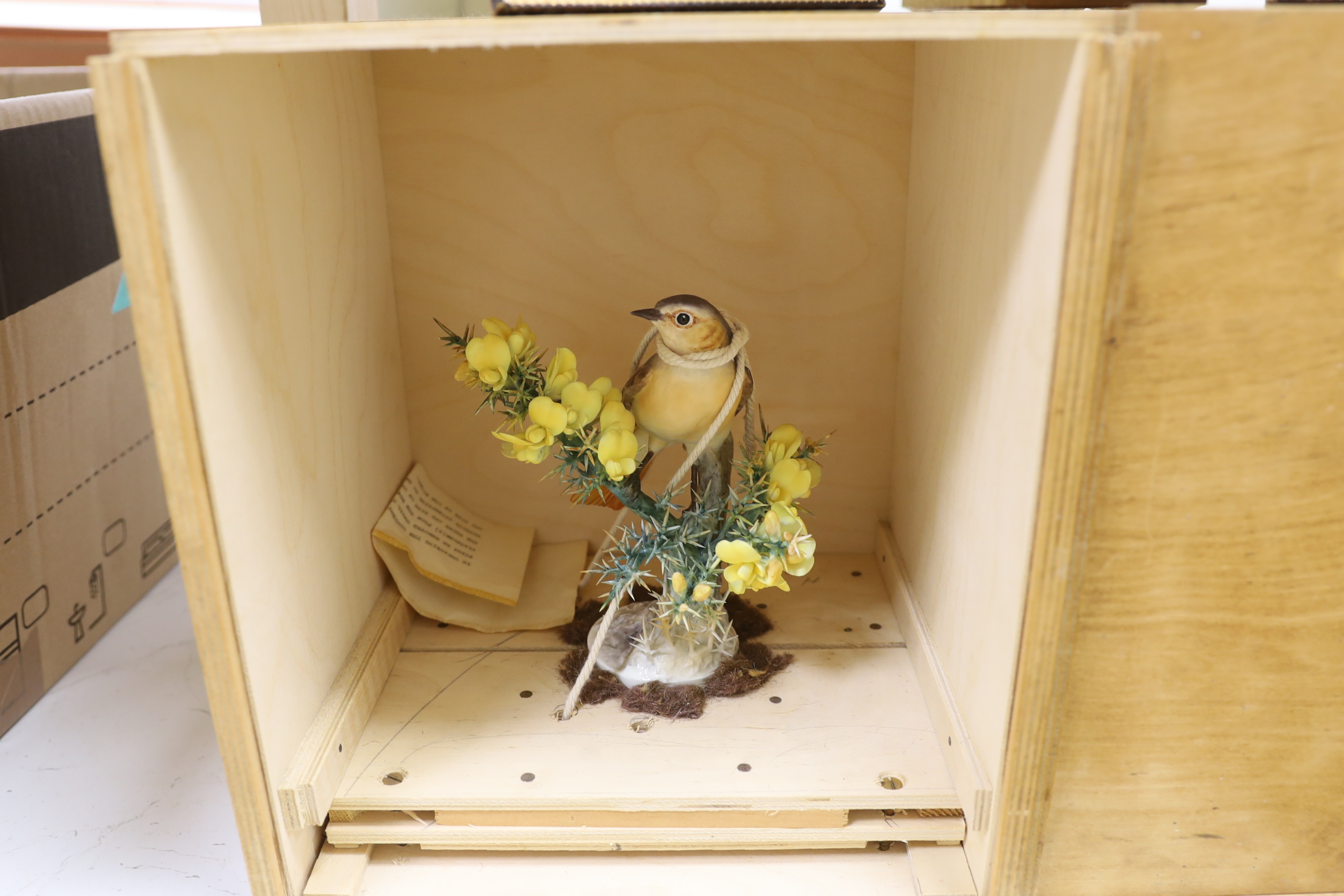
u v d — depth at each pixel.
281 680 0.74
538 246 0.99
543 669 0.94
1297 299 0.59
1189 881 0.74
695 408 0.82
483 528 1.09
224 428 0.65
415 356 1.03
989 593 0.73
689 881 0.77
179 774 0.92
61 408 1.05
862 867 0.78
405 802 0.77
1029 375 0.64
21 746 0.95
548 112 0.95
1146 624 0.66
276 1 0.80
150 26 1.35
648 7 0.63
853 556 1.12
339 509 0.87
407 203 0.98
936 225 0.88
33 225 0.99
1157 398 0.61
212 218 0.64
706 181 0.97
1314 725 0.69
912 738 0.84
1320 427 0.62
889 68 0.93
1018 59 0.66
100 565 1.13
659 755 0.82
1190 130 0.56
